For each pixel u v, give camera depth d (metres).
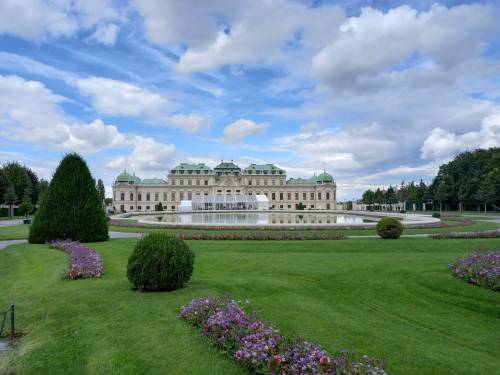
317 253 20.67
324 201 145.25
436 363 7.32
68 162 26.08
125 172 143.50
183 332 8.45
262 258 18.77
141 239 12.55
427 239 27.50
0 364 7.42
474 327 9.66
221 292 12.15
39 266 17.22
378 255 19.56
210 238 28.19
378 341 8.39
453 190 102.69
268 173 146.12
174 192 142.12
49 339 8.38
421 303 11.57
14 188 78.88
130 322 9.16
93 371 6.87
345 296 12.22
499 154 31.03
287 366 6.32
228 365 6.89
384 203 138.25
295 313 10.20
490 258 14.38
